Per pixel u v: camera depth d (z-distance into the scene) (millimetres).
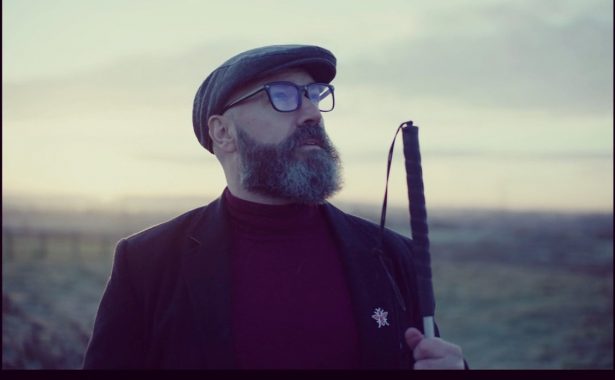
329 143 2023
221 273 1930
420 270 1858
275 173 1935
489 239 23125
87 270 16203
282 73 1994
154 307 1949
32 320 8812
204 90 2131
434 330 2021
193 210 2146
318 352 1886
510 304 14656
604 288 15789
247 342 1874
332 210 2148
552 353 10367
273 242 2012
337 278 2002
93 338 1939
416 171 1889
